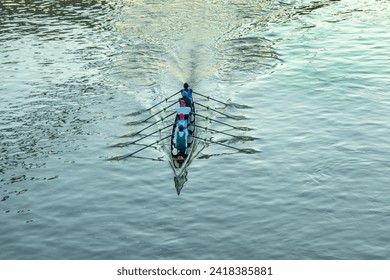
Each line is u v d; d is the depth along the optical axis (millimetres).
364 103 52156
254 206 37312
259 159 43125
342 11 84938
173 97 55906
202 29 78875
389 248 32719
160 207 37719
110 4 93750
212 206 37531
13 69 64375
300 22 80375
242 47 70500
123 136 47719
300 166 41844
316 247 33094
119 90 57688
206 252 33062
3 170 42531
